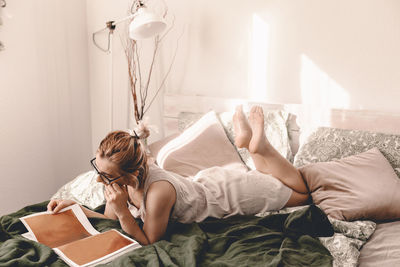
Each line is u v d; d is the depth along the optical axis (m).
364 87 2.08
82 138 3.02
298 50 2.24
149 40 2.75
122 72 2.89
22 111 2.45
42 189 2.66
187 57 2.64
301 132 2.23
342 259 1.25
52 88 2.67
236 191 1.65
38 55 2.52
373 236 1.43
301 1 2.18
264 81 2.40
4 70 2.30
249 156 2.20
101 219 1.47
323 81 2.20
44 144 2.64
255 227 1.41
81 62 2.93
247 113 2.29
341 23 2.08
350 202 1.58
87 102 3.04
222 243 1.31
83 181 1.91
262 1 2.31
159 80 2.78
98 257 1.16
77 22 2.84
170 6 2.63
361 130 2.04
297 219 1.40
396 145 1.84
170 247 1.24
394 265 1.23
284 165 1.78
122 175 1.30
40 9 2.50
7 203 2.41
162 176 1.41
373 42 2.01
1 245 1.21
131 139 1.33
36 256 1.13
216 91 2.58
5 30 2.27
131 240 1.27
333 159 1.92
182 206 1.46
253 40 2.38
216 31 2.51
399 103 1.99
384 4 1.95
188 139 2.24
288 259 1.20
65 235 1.32
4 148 2.35
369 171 1.70
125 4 2.74
